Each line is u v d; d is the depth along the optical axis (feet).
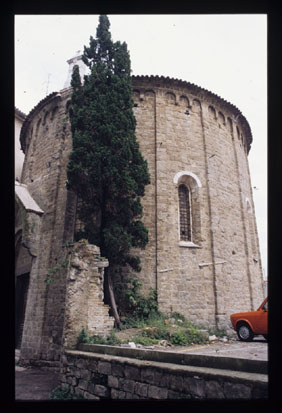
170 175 51.75
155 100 55.26
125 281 44.21
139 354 23.31
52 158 55.93
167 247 47.47
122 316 41.55
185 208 52.90
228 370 17.25
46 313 45.50
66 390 28.25
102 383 24.16
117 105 45.83
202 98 59.06
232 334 45.62
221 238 52.90
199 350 30.25
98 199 42.60
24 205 52.19
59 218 50.29
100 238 41.11
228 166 60.18
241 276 54.85
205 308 47.11
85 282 33.65
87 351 28.91
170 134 54.03
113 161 41.93
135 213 42.73
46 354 42.83
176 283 46.37
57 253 47.98
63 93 58.75
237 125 66.74
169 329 38.47
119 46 50.75
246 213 61.77
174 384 18.51
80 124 44.34
